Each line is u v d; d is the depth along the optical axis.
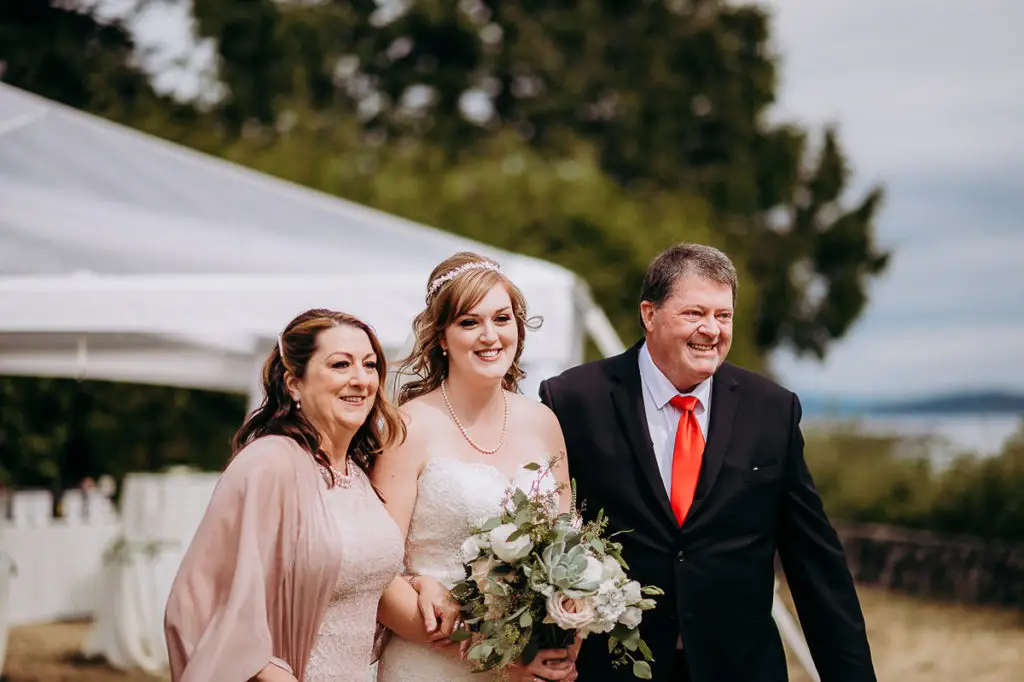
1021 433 13.02
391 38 22.58
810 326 25.81
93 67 16.33
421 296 5.41
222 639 2.69
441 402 3.39
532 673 3.10
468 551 3.00
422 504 3.25
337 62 22.39
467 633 3.04
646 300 3.51
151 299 5.21
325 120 17.53
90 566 9.08
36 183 5.65
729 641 3.36
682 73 22.80
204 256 5.64
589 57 22.56
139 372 7.59
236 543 2.81
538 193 13.84
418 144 21.42
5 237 5.38
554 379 3.66
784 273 23.83
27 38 15.97
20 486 11.18
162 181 5.97
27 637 8.51
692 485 3.47
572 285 5.62
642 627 3.38
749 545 3.44
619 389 3.55
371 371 3.08
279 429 3.02
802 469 3.56
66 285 5.17
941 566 12.11
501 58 22.64
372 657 3.29
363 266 5.82
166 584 7.54
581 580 2.90
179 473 8.05
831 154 25.62
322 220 6.07
